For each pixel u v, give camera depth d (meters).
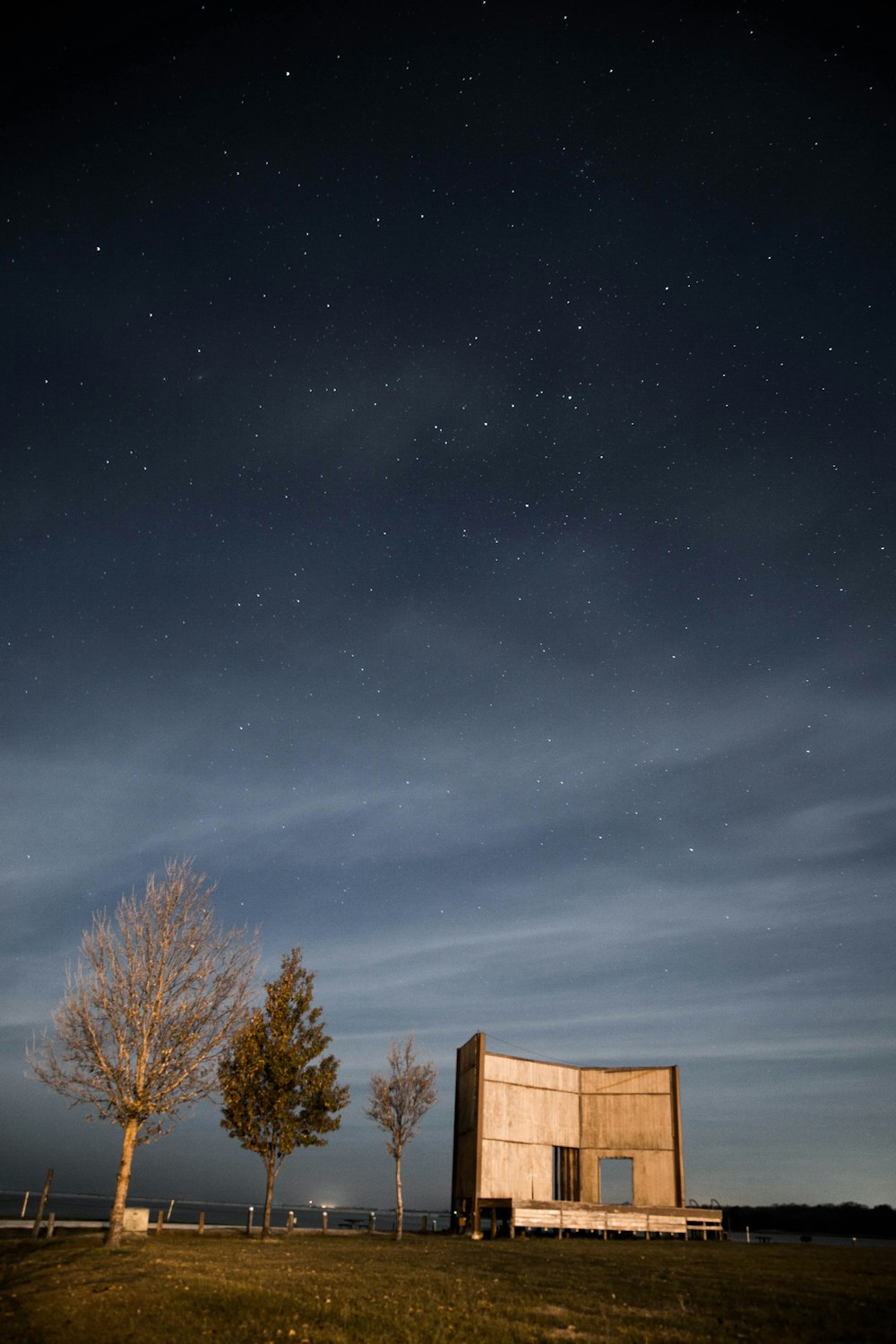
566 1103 40.84
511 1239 32.44
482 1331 12.52
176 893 27.33
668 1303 15.20
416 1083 37.28
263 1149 30.83
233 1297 14.65
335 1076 31.89
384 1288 16.17
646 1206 38.53
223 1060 31.31
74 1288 15.83
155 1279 16.73
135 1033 25.77
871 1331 12.80
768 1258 25.17
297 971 33.38
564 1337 12.20
